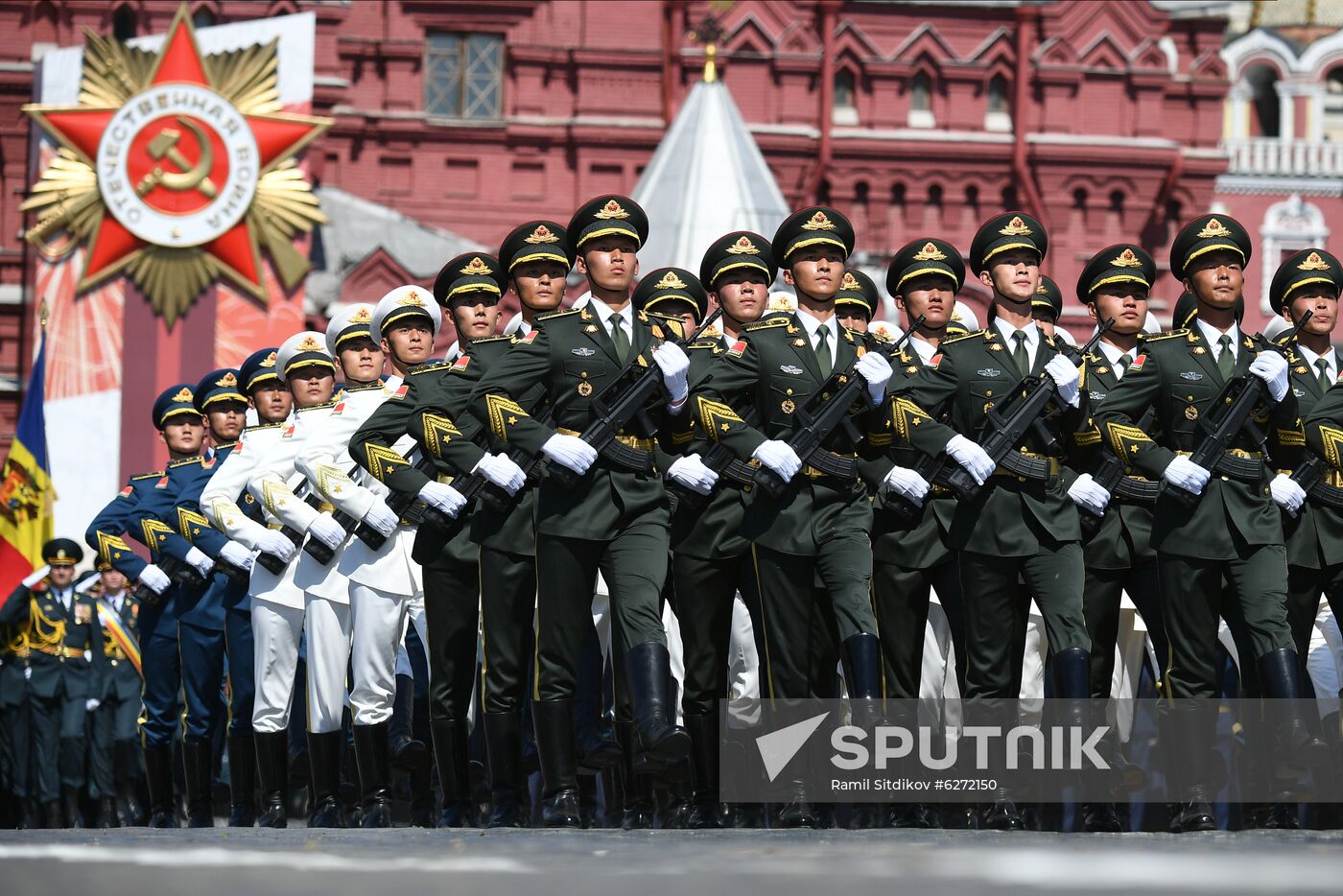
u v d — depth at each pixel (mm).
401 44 97000
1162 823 23812
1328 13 106875
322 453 26984
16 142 94250
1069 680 21328
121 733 40750
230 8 93625
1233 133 107250
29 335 89062
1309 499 22906
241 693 29312
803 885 11297
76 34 93562
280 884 11477
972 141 99250
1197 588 21594
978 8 99812
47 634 40312
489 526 21562
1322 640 27844
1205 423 21734
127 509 32688
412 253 93250
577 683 21234
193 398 32562
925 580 22562
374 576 26422
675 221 85938
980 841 16312
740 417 21547
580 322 20953
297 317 86500
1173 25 101125
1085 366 22844
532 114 98062
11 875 11961
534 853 14383
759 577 21344
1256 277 103062
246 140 85688
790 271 22000
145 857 13727
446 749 23656
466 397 22141
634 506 20328
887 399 22062
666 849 14828
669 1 98062
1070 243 99688
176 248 85625
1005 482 21672
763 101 98688
